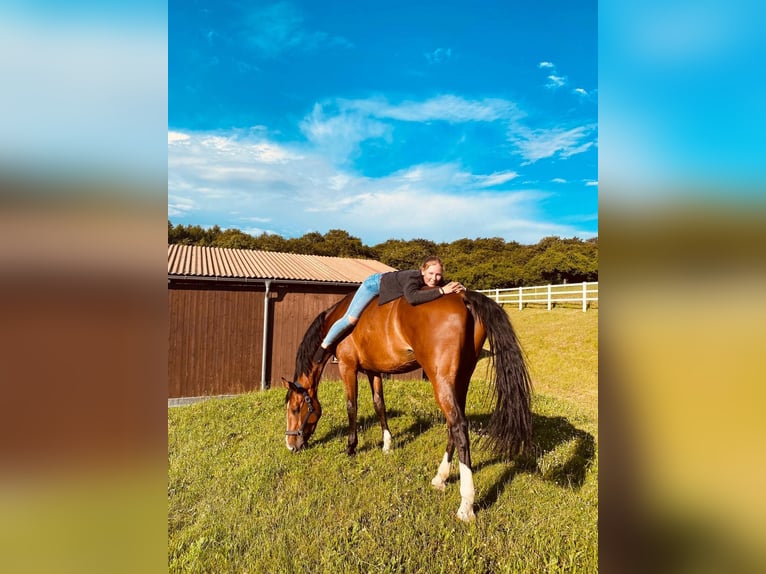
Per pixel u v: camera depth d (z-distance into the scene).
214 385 8.61
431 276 3.17
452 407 2.77
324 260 12.12
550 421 4.96
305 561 2.34
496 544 2.39
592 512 2.64
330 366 9.17
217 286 8.71
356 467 3.61
